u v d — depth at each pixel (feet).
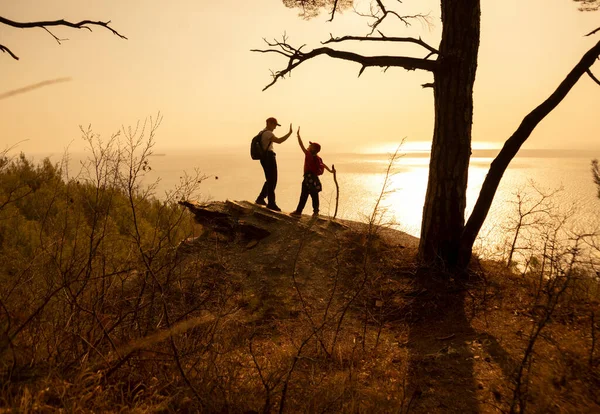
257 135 29.53
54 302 12.15
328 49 22.22
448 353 14.85
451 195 22.15
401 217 93.25
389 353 15.47
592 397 10.23
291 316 18.81
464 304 19.38
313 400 11.22
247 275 21.95
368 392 12.06
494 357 14.14
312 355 14.76
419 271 22.04
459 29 21.57
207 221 26.53
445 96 21.97
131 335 11.71
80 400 8.98
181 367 11.34
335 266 23.04
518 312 17.65
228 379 11.77
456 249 22.16
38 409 8.48
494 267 23.00
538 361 12.57
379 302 19.76
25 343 10.75
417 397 12.07
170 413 9.91
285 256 23.97
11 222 23.41
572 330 14.62
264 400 11.21
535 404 10.39
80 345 11.23
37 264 13.10
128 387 10.19
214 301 14.73
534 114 20.42
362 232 25.26
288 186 226.99
